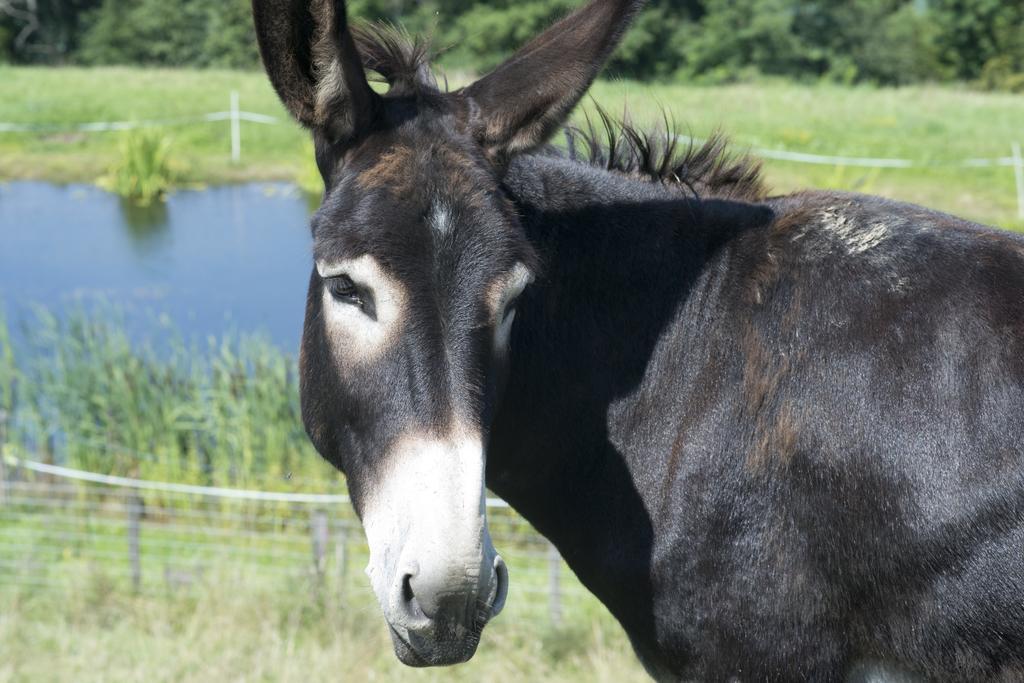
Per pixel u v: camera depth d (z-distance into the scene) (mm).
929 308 2629
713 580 2764
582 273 2910
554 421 2924
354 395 2436
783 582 2693
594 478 2920
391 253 2342
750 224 2893
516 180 2906
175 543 8125
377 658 6137
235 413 8898
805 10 35844
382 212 2371
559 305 2898
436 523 2244
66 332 10039
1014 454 2488
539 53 2637
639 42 31422
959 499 2514
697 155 3129
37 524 8406
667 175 3070
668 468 2818
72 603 6949
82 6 42312
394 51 2797
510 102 2604
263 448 8891
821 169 19219
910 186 18609
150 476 8766
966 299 2613
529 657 6137
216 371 9195
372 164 2461
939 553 2537
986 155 20500
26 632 6484
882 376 2613
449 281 2354
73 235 16453
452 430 2291
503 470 3004
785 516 2684
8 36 40969
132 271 14656
